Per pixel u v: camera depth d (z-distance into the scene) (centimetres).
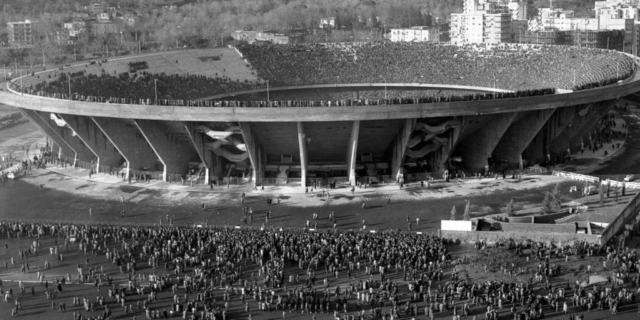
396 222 12650
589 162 16562
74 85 18638
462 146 16212
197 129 14925
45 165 17375
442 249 10875
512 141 16162
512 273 10200
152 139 15162
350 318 8956
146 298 9812
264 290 9788
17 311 9500
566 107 16225
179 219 13100
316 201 14012
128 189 15150
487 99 14825
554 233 11250
